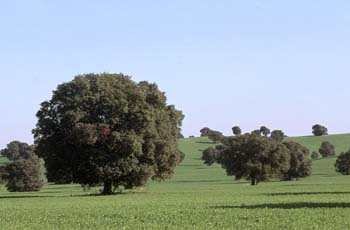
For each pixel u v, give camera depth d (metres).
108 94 110.25
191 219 51.31
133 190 136.88
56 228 46.00
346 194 94.62
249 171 174.25
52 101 111.69
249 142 175.12
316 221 47.97
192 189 139.50
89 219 52.84
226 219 50.69
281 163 176.88
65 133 109.38
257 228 44.00
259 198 85.69
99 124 107.12
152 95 115.81
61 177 112.75
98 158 107.00
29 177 185.00
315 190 112.88
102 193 115.69
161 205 71.38
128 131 109.38
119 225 47.66
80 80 111.69
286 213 55.25
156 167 113.62
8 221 52.16
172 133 117.81
